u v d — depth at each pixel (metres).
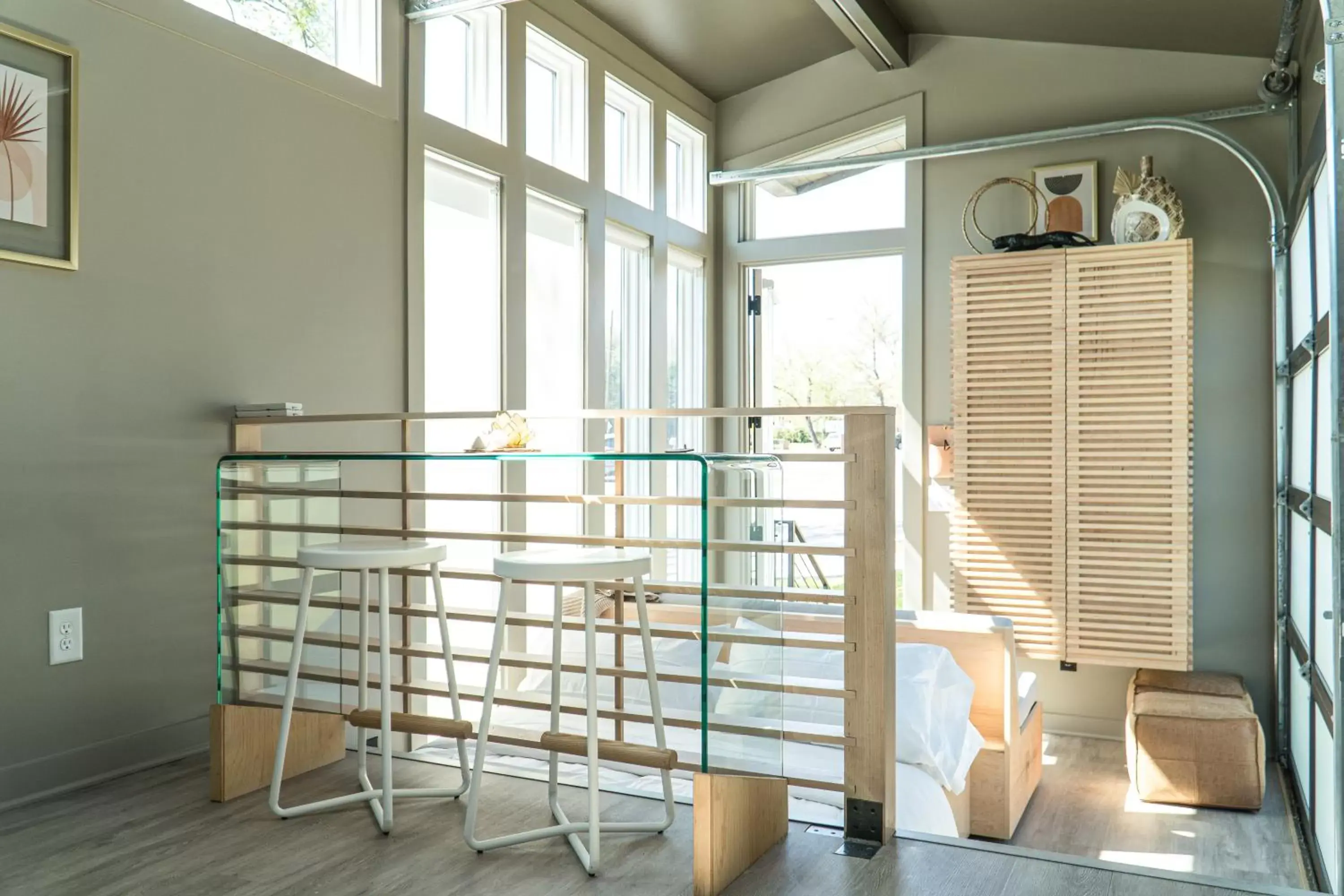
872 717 2.41
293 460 2.78
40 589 2.66
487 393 4.32
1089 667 5.14
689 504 2.49
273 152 3.31
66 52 2.68
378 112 3.72
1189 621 4.68
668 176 5.95
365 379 3.68
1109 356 4.83
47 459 2.67
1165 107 5.05
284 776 2.84
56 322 2.69
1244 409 4.89
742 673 2.29
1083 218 5.19
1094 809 4.09
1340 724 2.19
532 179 4.52
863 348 5.92
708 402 6.13
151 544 2.95
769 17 5.19
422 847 2.35
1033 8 4.84
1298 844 3.67
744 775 2.26
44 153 2.64
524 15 4.46
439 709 3.83
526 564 2.18
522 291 4.46
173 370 3.00
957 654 3.79
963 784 3.27
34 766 2.65
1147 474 4.75
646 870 2.22
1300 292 4.12
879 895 2.10
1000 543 5.02
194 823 2.50
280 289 3.34
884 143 5.84
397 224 3.81
